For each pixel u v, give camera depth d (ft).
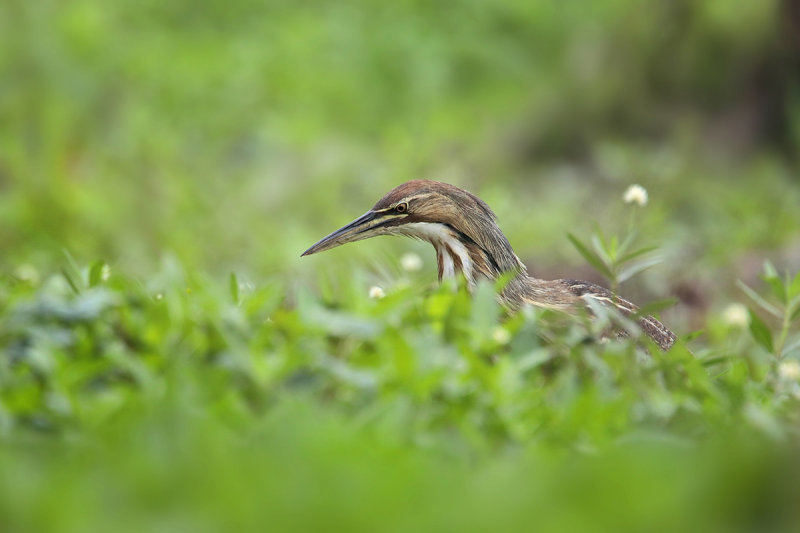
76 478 20.70
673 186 65.05
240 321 29.50
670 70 78.59
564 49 90.48
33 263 56.24
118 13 93.15
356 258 58.54
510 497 20.15
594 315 37.68
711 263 53.93
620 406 26.32
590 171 77.41
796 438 26.16
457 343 29.17
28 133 67.62
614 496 20.17
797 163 76.69
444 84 92.89
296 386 27.45
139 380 27.02
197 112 82.79
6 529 19.39
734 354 34.50
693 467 21.47
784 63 77.41
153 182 65.26
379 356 28.27
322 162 74.74
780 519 20.74
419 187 40.01
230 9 97.09
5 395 25.63
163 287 33.04
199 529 19.33
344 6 98.43
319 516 19.52
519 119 79.87
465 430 25.22
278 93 86.48
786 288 34.14
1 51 71.56
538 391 27.45
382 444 23.12
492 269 39.68
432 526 19.49
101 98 75.10
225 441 22.74
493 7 99.45
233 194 68.49
